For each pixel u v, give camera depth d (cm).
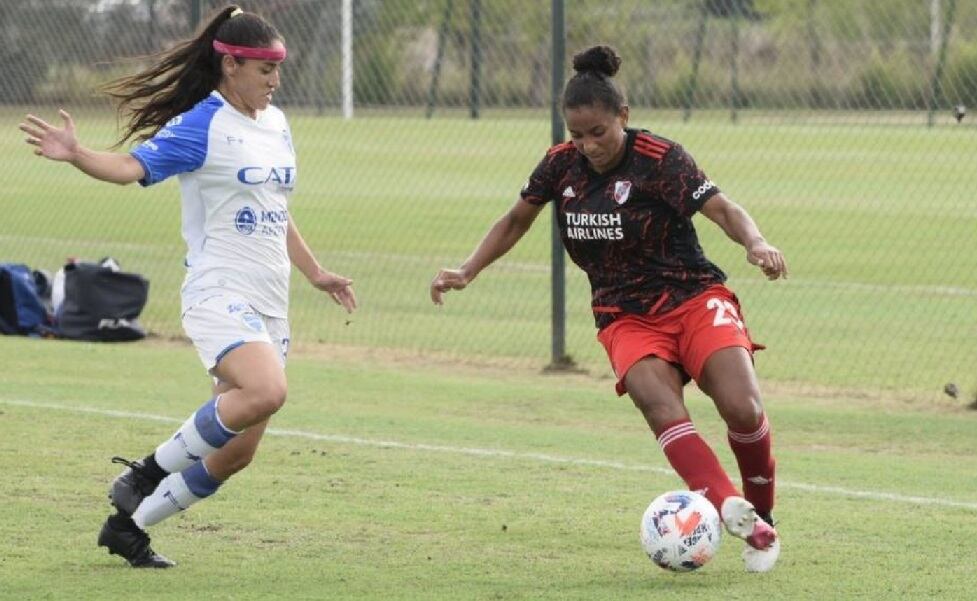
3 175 10175
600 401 3759
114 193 9306
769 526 2130
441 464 2972
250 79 2125
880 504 2664
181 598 2041
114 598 2036
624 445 3198
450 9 11556
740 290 5694
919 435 3378
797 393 3931
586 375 4197
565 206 2164
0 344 4506
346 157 11238
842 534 2433
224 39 2123
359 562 2241
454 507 2606
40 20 7956
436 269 6325
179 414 3453
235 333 2089
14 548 2297
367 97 11831
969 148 7962
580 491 2742
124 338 4675
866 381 4078
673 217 2112
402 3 11800
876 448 3241
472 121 11862
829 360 4378
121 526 2172
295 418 3456
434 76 11750
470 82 11688
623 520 2519
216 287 2123
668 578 2148
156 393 3734
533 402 3744
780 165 9562
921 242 6888
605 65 2073
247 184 2119
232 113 2133
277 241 2183
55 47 8006
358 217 8331
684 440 2084
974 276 5938
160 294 5681
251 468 2909
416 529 2450
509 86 11619
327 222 8094
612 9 10856
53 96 8069
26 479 2766
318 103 11838
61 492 2667
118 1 8069
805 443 3294
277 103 11731
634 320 2153
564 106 2073
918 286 5725
